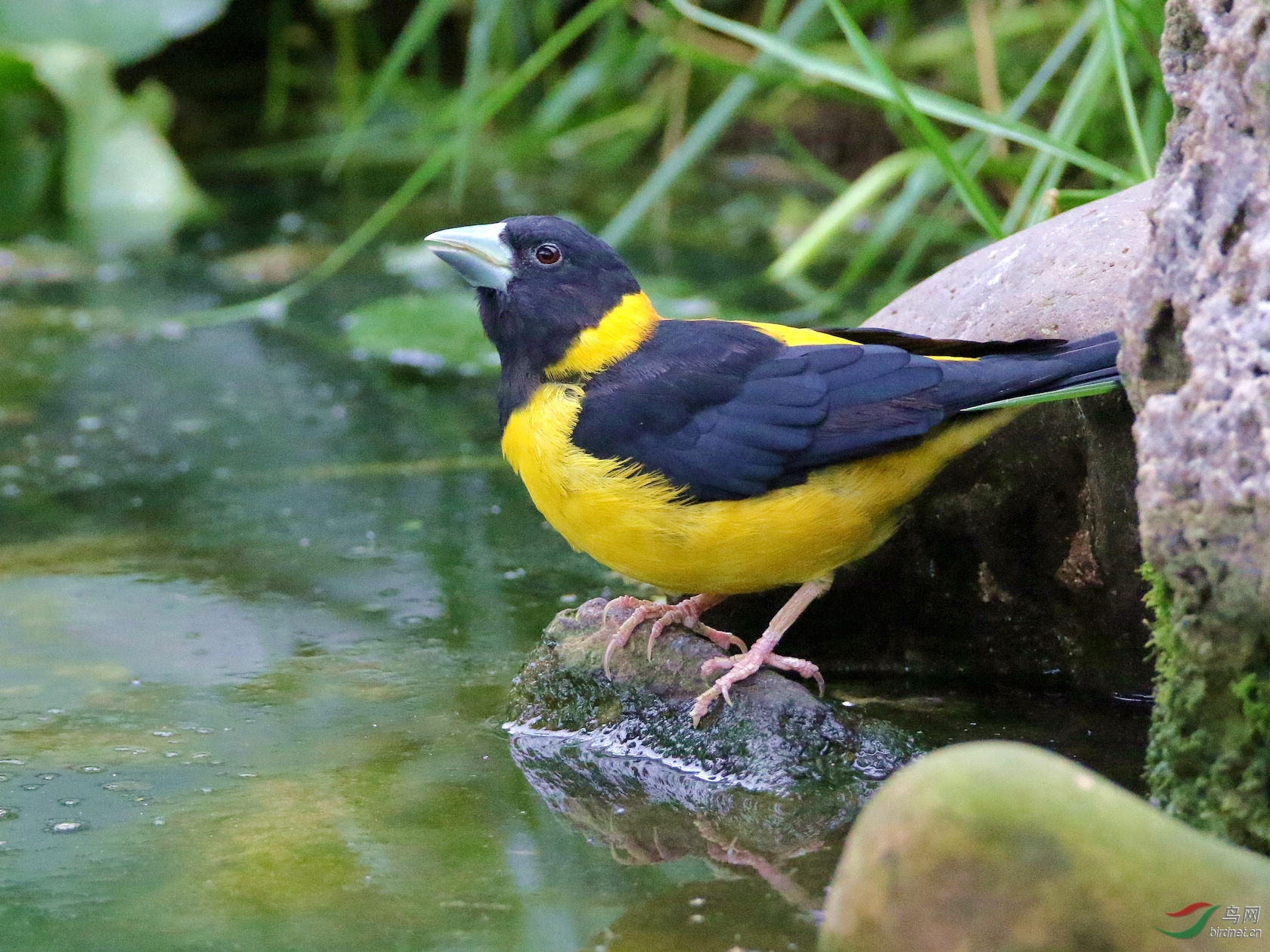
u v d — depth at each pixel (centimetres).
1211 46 676
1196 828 670
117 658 962
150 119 2264
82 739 849
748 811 776
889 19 2092
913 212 1952
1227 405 623
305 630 1008
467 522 1205
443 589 1076
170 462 1346
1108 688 923
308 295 1847
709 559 848
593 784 807
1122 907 552
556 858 715
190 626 1015
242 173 2419
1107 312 863
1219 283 649
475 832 745
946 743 841
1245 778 653
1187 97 691
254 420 1452
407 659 963
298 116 2614
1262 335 626
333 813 762
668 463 831
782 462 822
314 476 1310
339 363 1622
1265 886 555
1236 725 652
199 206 2244
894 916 570
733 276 1794
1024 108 1427
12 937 638
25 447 1380
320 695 911
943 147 1145
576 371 874
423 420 1452
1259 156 654
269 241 2062
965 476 923
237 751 836
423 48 2592
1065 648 941
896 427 816
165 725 869
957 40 1945
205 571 1109
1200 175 669
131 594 1067
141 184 2220
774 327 898
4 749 835
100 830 741
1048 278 890
